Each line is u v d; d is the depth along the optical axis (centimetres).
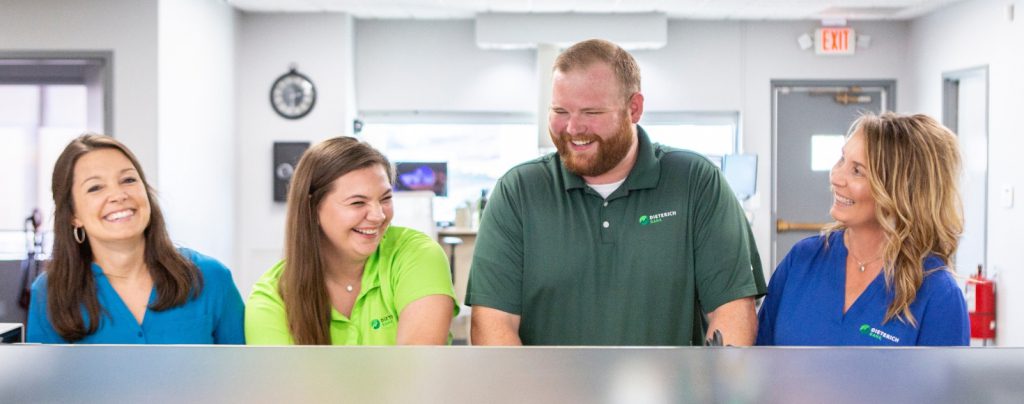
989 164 591
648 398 46
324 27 711
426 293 144
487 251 162
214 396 46
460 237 704
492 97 752
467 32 750
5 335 98
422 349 55
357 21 748
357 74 751
